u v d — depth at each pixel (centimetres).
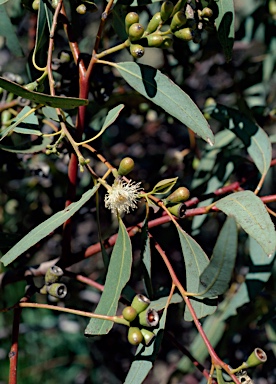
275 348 85
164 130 101
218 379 56
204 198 73
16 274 72
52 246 104
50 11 66
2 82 56
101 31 64
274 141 88
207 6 64
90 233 105
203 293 58
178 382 94
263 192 97
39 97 57
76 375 117
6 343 114
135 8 75
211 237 100
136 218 89
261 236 58
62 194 93
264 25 92
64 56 72
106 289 59
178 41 80
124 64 64
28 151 67
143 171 99
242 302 77
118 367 104
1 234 70
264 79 93
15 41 76
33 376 116
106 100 77
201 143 97
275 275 87
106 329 58
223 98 101
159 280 92
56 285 64
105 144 100
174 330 102
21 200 96
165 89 63
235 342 97
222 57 95
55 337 118
